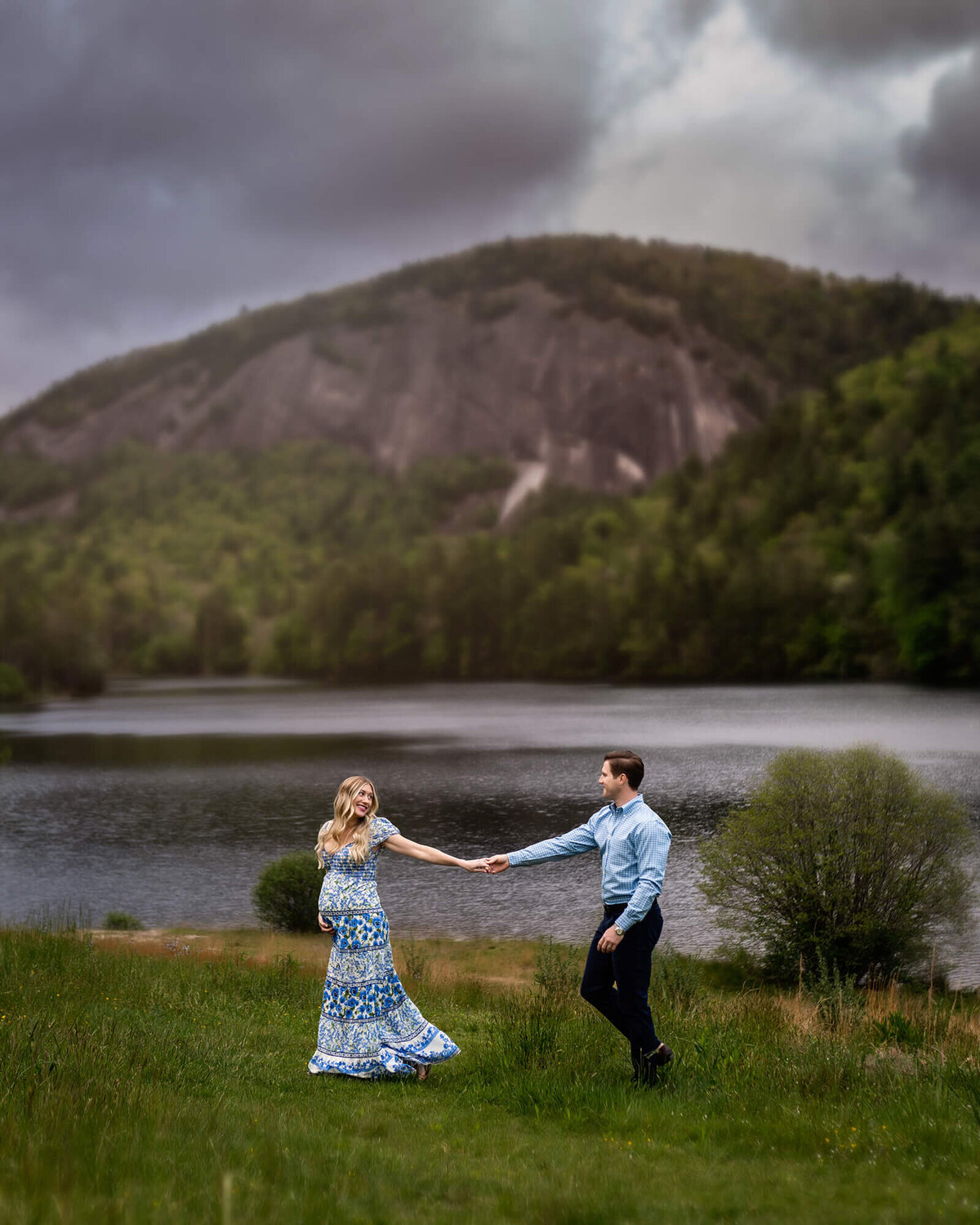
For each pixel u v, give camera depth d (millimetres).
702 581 143250
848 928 15906
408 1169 3977
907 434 169625
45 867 30016
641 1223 3436
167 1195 3277
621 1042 6613
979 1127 4566
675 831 31656
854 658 121000
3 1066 4879
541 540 198625
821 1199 3693
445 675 175750
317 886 21125
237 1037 7059
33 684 145250
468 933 21344
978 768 42469
